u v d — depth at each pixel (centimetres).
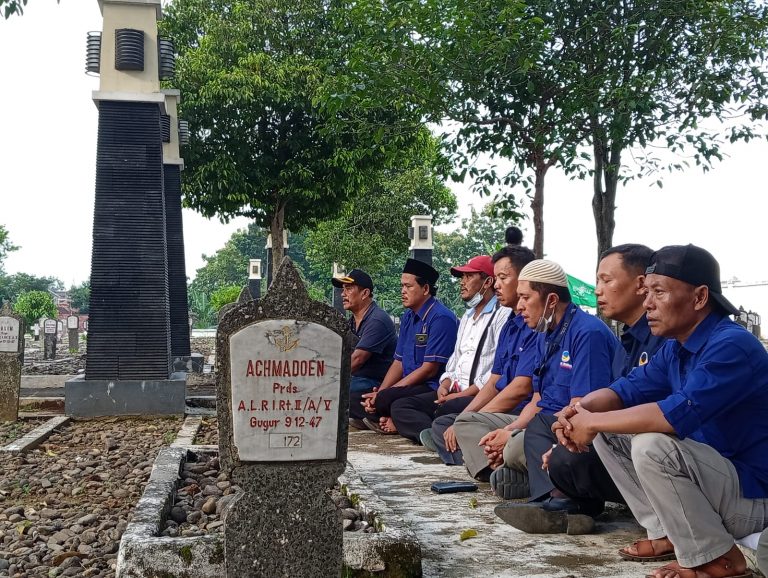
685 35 1178
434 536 444
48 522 513
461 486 561
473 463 582
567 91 1148
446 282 5200
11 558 452
